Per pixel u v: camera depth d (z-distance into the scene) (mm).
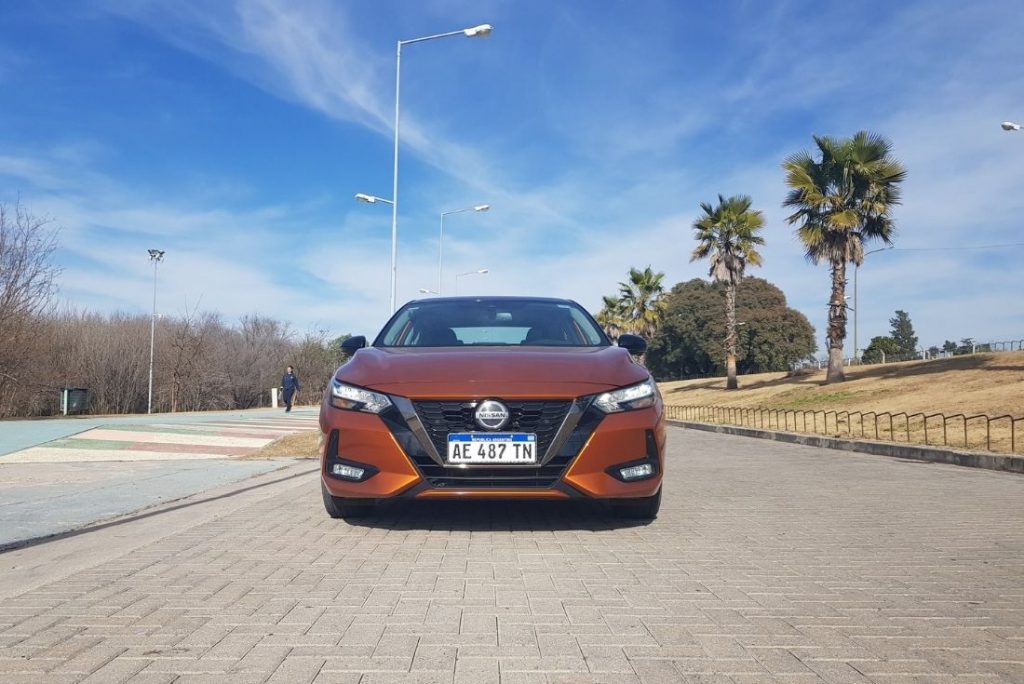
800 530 5090
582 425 4523
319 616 3174
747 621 3105
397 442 4480
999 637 2918
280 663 2652
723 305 58781
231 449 11625
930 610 3266
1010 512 5965
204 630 3006
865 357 52125
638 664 2641
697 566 4027
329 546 4504
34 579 3900
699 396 36188
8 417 23312
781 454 12141
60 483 7582
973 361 25078
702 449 13328
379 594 3494
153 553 4359
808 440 15102
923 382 22141
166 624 3082
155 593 3535
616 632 2971
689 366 63156
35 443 12172
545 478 4465
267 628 3027
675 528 5098
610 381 4699
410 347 5480
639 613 3213
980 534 5008
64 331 33719
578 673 2564
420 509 5742
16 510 5918
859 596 3482
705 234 37031
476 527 5055
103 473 8492
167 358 40969
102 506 6109
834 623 3084
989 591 3574
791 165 27734
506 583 3674
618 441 4559
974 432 12797
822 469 9547
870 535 4941
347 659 2689
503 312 6195
